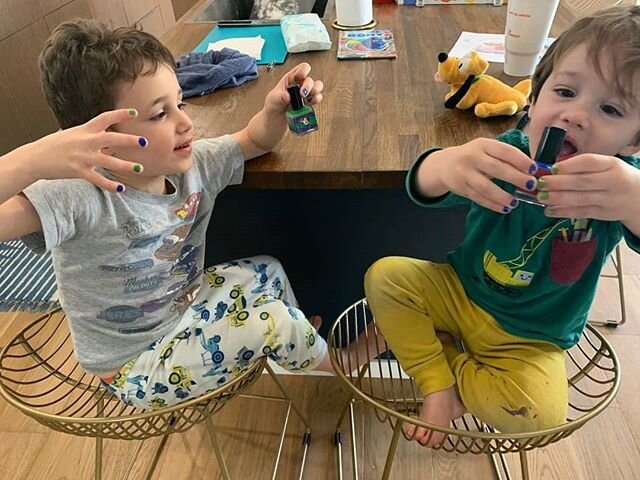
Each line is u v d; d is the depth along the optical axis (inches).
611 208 25.5
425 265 40.6
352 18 63.4
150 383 38.0
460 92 43.4
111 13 113.6
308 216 50.3
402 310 38.4
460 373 36.9
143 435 37.6
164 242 37.4
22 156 26.5
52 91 34.0
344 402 59.2
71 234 32.0
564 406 34.7
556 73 30.1
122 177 34.8
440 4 69.6
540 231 34.3
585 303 36.1
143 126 33.3
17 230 29.6
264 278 45.4
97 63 31.9
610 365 61.1
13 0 87.2
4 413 58.9
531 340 37.0
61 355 64.5
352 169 37.9
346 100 47.0
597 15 29.4
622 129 29.0
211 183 39.6
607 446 53.6
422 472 52.2
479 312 38.3
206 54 53.6
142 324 39.0
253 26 66.3
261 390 61.1
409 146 39.9
